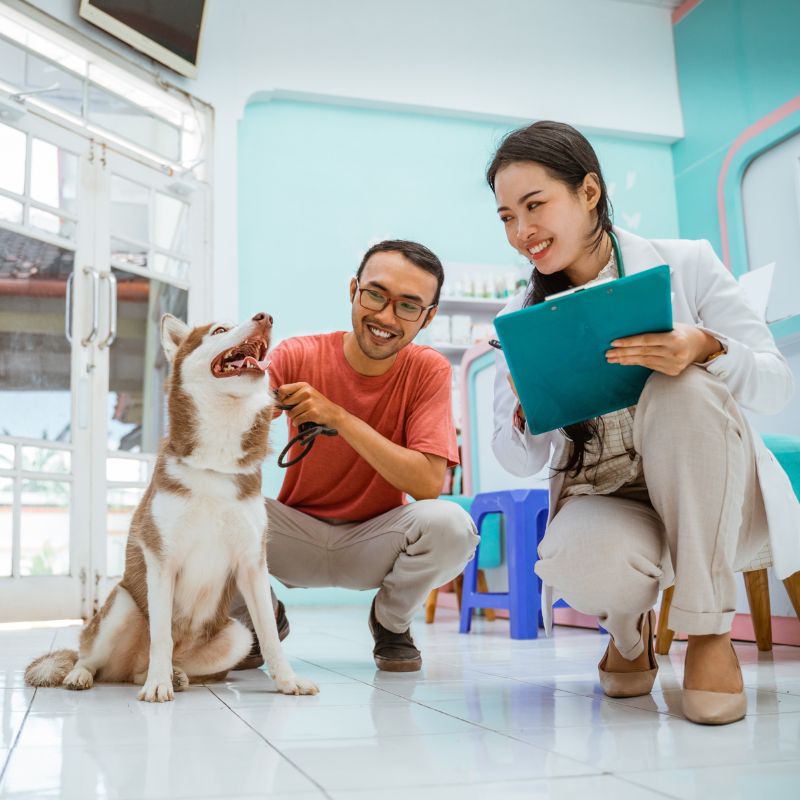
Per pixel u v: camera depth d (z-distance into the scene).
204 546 1.63
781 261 5.25
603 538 1.34
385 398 2.08
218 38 5.08
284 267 5.23
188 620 1.70
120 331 4.32
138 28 4.45
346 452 2.08
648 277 1.15
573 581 1.39
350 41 5.43
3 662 2.21
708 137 5.81
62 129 4.14
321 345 2.12
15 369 3.84
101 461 4.07
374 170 5.51
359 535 2.07
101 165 4.29
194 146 4.93
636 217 6.01
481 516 3.22
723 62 5.69
